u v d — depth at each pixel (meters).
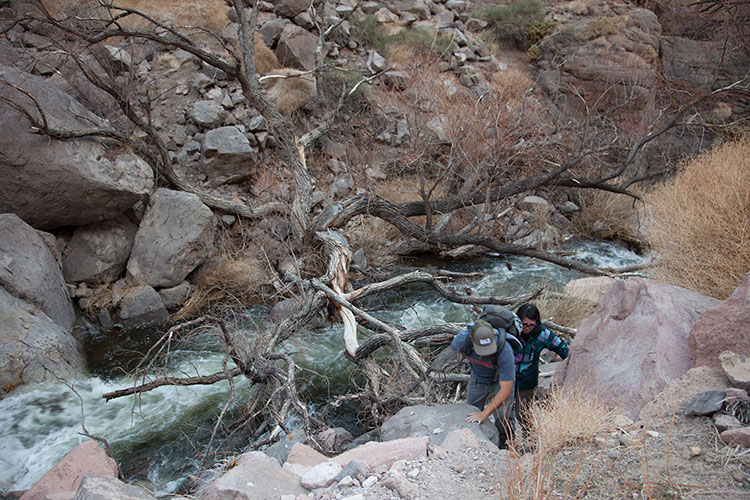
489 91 12.30
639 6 17.72
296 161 9.86
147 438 5.86
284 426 5.32
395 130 12.77
